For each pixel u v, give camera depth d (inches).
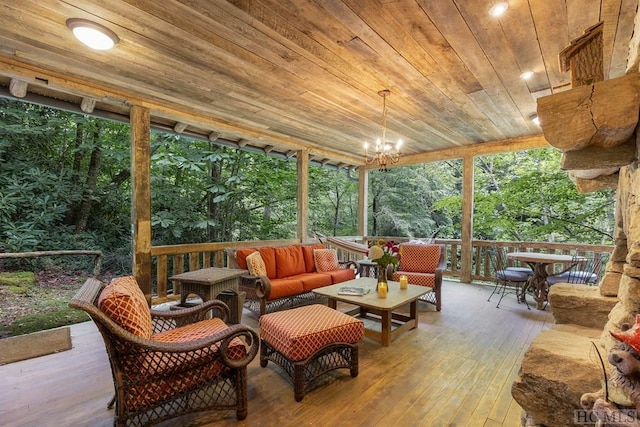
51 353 99.3
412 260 173.6
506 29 83.4
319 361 92.8
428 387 81.6
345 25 81.7
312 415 70.0
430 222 350.3
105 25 80.9
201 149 270.7
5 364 91.9
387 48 93.1
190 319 90.7
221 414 70.5
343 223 385.4
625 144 50.9
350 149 232.5
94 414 69.9
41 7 74.0
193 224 270.1
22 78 103.5
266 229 325.7
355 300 112.0
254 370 90.6
